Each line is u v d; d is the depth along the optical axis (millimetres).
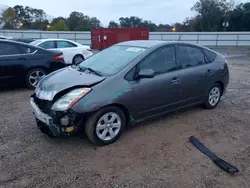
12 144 3453
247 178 2801
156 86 3807
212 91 4945
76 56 11219
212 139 3729
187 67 4324
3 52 6066
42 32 30484
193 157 3199
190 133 3910
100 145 3412
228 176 2826
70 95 3150
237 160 3164
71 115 3092
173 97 4129
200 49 4684
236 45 32812
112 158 3127
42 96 3340
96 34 20203
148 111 3830
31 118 4422
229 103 5535
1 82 6066
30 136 3703
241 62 14891
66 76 3629
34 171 2844
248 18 54250
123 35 19406
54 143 3490
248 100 5801
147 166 2977
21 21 52656
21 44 6414
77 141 3555
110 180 2707
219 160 3111
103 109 3291
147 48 3941
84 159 3098
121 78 3471
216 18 57906
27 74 6453
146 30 19641
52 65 6848
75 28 56531
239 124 4316
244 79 8578
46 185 2607
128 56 3857
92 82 3299
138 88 3588
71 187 2588
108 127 3420
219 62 4961
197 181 2725
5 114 4621
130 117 3635
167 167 2967
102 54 4379
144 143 3535
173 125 4195
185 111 4898
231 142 3648
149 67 3793
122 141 3578
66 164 2986
